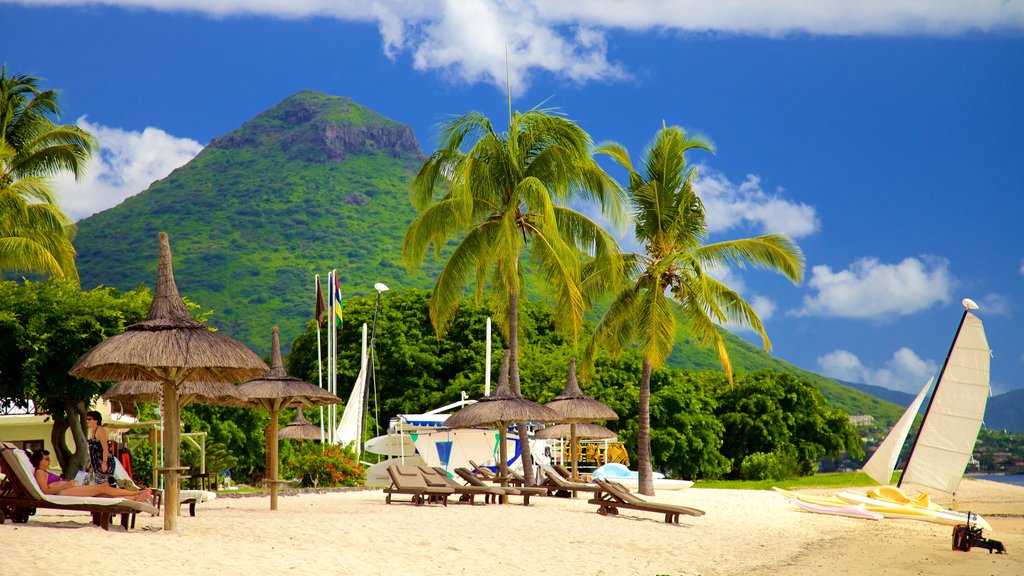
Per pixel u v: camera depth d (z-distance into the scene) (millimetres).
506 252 26062
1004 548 19922
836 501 27672
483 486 24344
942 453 29469
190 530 14953
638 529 20109
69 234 35031
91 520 15922
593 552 16719
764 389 65125
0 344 28109
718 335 29125
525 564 14938
